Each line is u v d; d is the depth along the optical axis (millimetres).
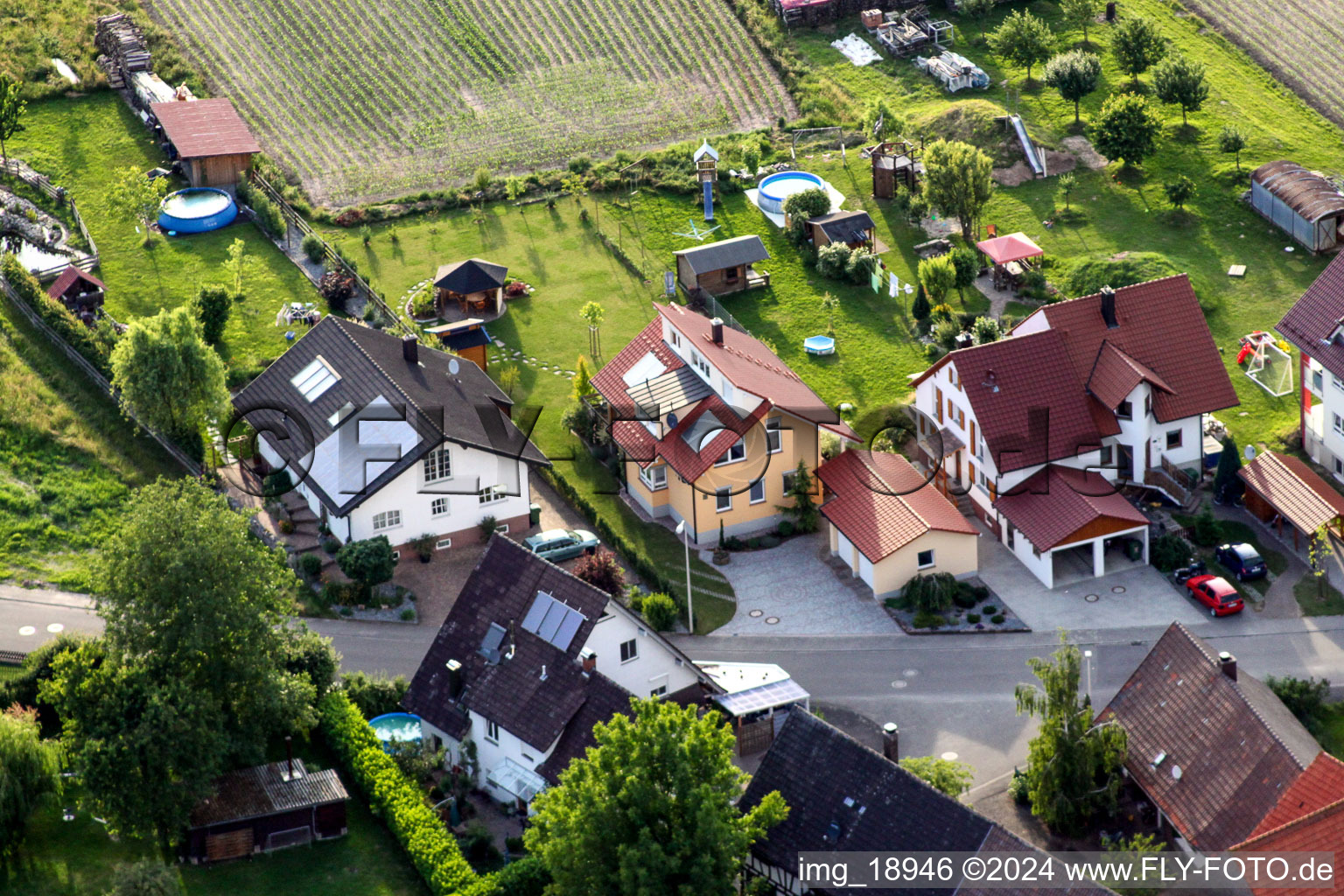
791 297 178250
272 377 148375
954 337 165750
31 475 146875
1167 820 107375
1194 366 145125
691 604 134500
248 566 110938
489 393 149125
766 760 104812
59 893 102875
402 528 139875
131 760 101562
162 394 147125
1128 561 138125
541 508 148375
